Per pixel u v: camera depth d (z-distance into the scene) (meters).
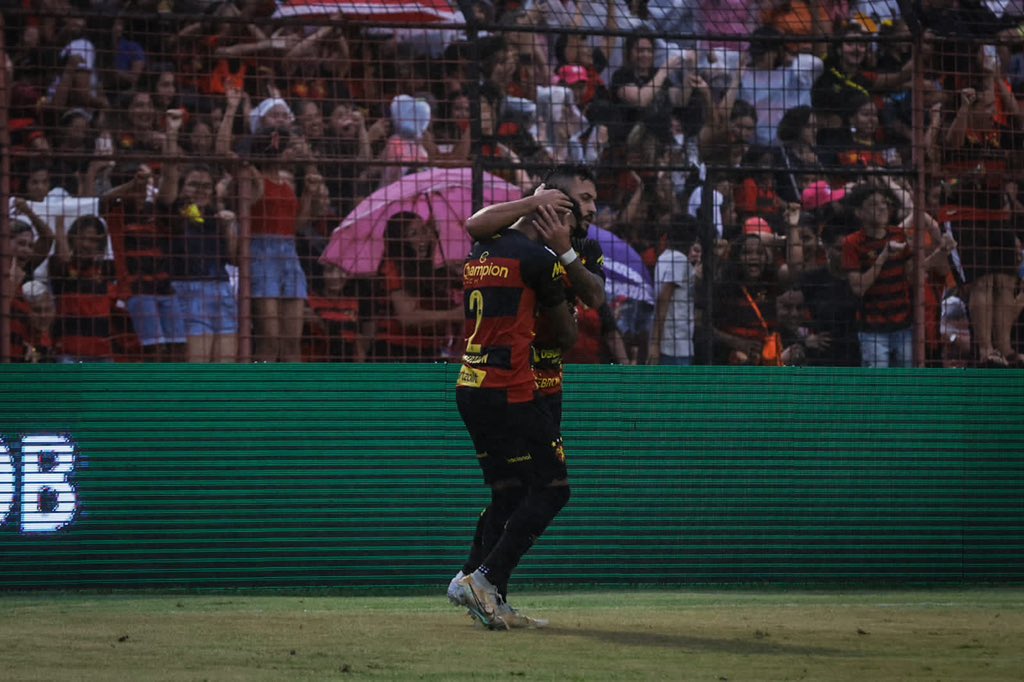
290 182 31.67
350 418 26.41
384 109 34.44
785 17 35.19
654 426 27.33
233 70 34.34
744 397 27.73
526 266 16.80
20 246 31.31
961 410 28.55
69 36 33.66
